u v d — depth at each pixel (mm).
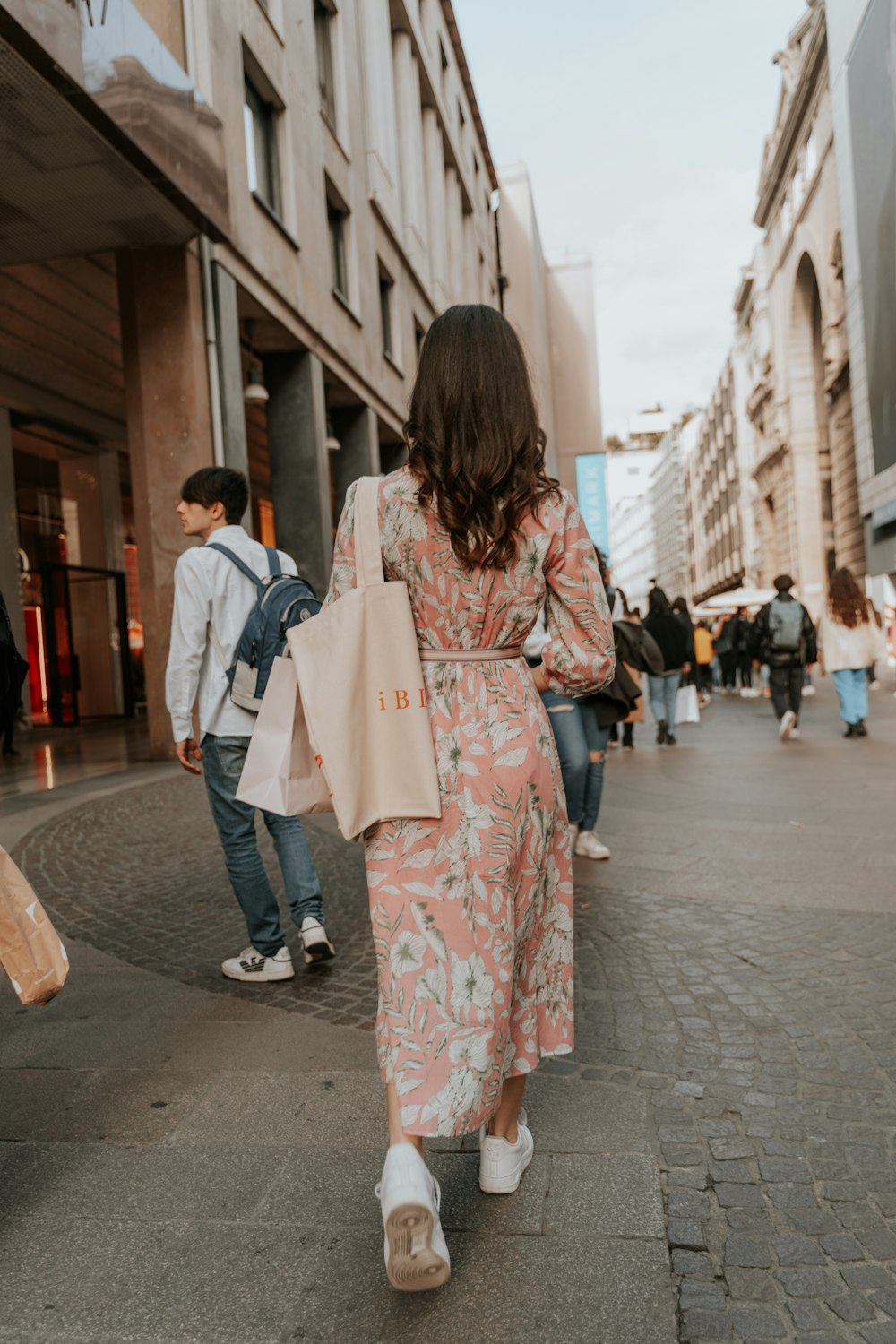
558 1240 1866
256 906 3447
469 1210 1979
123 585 19422
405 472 1770
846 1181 2049
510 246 40469
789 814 6336
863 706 10742
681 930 3904
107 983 3508
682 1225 1908
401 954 1721
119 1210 2033
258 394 12672
